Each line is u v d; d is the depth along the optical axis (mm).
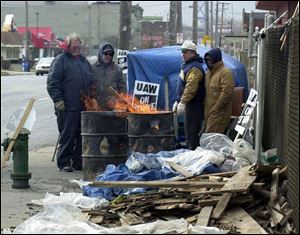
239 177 6605
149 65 12867
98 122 9789
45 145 15070
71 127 11266
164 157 8688
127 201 6855
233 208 6184
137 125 10039
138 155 8617
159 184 6863
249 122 10070
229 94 10281
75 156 11414
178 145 11773
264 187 6539
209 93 10398
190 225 5648
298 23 5906
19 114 9891
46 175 10891
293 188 5852
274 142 9445
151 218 6410
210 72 10461
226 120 10391
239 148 8617
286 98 7512
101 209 6730
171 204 6492
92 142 9820
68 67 11250
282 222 5719
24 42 85812
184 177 7707
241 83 12750
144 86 12922
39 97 27000
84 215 6621
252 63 16969
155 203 6551
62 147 11297
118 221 6496
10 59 81438
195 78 10523
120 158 9867
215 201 6137
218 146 9031
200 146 9484
